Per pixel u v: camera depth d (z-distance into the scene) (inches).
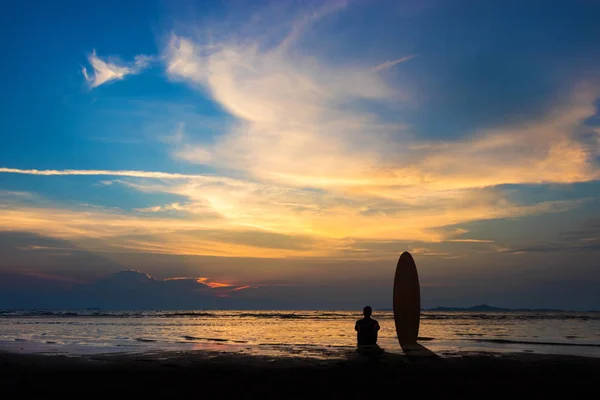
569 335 800.9
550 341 642.2
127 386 280.7
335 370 336.8
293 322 1385.3
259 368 345.7
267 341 630.5
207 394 261.0
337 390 271.3
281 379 303.1
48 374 318.3
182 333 798.5
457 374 321.7
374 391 269.0
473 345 570.3
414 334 495.8
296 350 485.1
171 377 308.8
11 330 852.6
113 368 343.6
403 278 509.4
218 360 389.4
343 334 806.5
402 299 502.9
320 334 805.9
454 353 458.0
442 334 816.3
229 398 251.8
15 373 321.4
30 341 602.5
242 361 383.9
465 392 267.4
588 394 264.4
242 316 2154.3
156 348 508.7
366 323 444.5
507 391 270.4
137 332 813.2
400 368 346.3
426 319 1802.4
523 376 315.9
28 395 256.4
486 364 367.2
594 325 1259.2
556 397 257.3
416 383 291.3
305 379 303.1
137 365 358.9
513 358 407.2
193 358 403.2
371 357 409.7
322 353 450.3
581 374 325.1
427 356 415.8
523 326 1180.5
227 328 993.5
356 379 303.3
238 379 302.5
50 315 2048.5
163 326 1041.5
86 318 1594.5
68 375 314.7
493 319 1828.2
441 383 291.4
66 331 827.4
